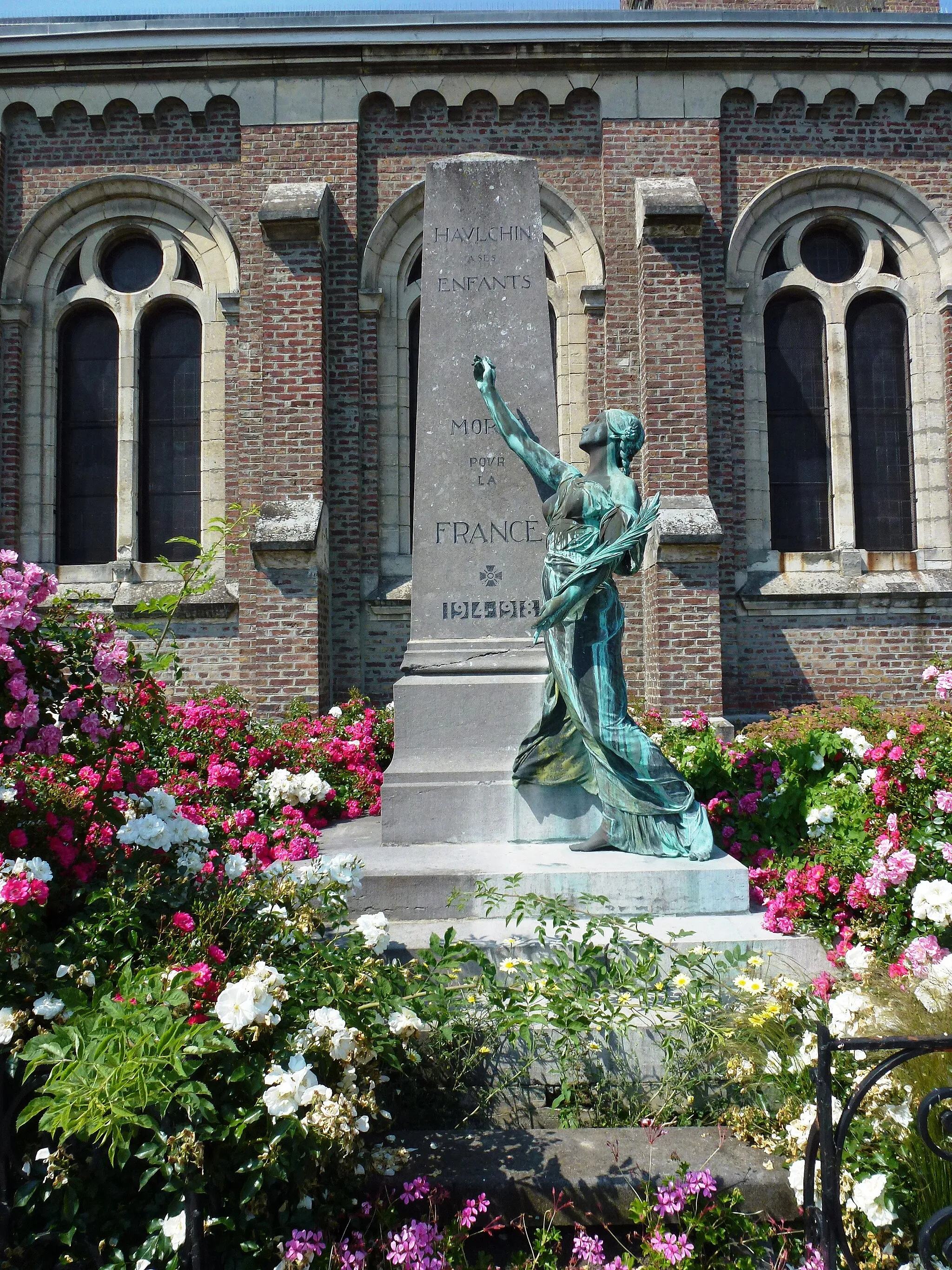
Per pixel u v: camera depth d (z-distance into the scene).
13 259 11.90
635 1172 2.81
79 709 3.48
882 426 12.32
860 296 12.26
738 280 11.82
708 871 4.16
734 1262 2.59
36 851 2.96
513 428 5.01
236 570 11.55
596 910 4.12
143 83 11.91
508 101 11.85
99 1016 2.38
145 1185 2.37
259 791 5.53
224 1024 2.40
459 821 4.75
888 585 11.73
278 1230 2.46
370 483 11.66
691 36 11.66
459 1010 3.38
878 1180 2.43
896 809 4.83
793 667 11.64
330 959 3.04
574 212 11.81
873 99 11.97
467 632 5.12
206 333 11.95
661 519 10.83
